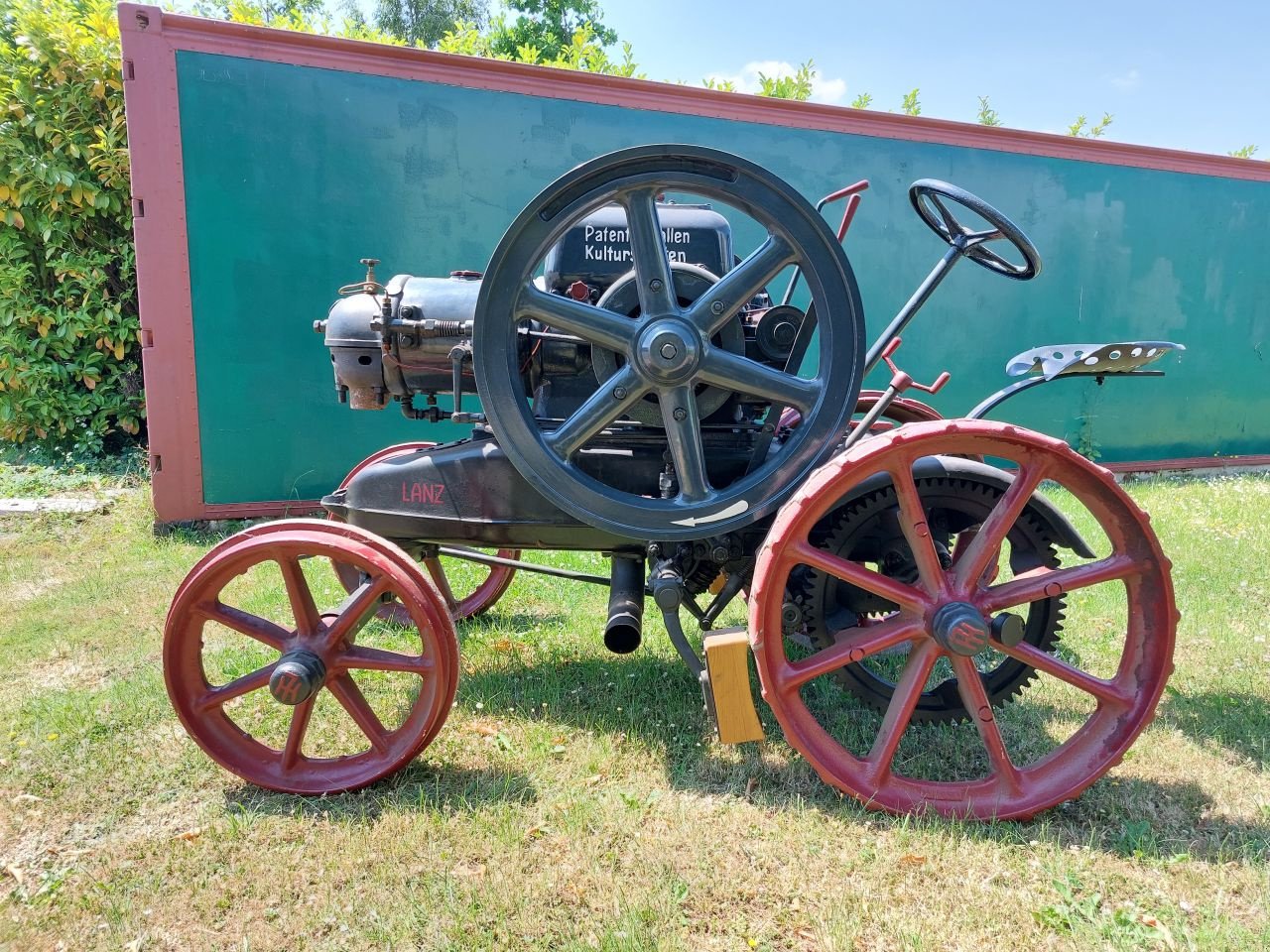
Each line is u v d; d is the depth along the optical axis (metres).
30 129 6.06
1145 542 2.19
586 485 2.41
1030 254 2.42
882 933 1.79
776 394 2.40
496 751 2.57
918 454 2.16
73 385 6.42
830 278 2.34
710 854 2.05
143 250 4.75
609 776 2.44
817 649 3.39
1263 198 7.25
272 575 4.22
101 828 2.19
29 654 3.29
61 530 4.96
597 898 1.88
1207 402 7.45
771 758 2.54
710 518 2.41
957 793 2.26
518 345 2.63
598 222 2.68
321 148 4.97
